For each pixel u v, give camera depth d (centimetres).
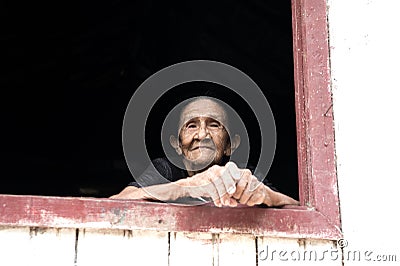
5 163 538
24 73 488
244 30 436
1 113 522
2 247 187
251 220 193
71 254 188
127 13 445
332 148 203
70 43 460
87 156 550
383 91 210
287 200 199
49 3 416
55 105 524
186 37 457
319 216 195
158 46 472
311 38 214
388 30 217
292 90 467
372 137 205
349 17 218
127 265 188
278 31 427
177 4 436
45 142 543
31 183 544
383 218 197
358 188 200
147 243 191
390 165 202
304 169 203
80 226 188
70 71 495
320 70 211
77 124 541
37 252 187
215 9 429
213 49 457
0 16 420
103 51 477
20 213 188
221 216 193
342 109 207
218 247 192
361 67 212
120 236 191
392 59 214
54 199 190
